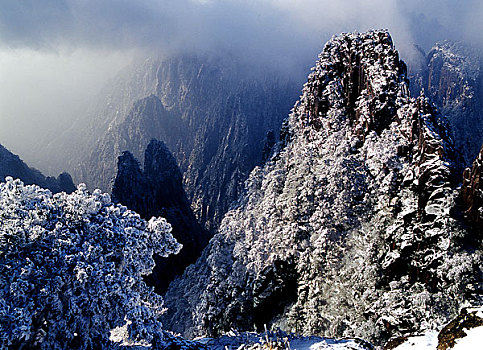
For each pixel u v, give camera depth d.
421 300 37.69
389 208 51.97
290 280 62.53
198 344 26.50
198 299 78.69
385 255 47.66
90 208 27.83
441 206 42.38
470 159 109.94
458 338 16.83
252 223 76.94
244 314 65.06
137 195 123.25
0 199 24.67
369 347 24.14
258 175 94.50
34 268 22.95
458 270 35.97
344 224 57.38
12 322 21.06
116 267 26.88
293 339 25.98
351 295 48.78
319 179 65.06
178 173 137.75
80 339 24.19
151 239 29.22
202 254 94.06
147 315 25.81
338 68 80.31
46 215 25.95
